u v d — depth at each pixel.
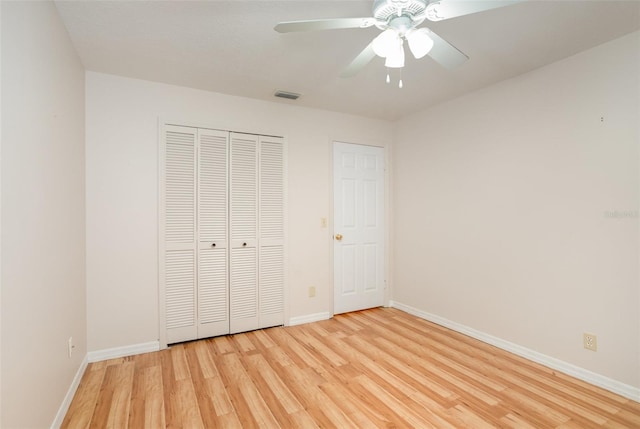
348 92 2.97
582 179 2.21
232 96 3.03
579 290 2.22
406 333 3.07
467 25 1.88
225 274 2.99
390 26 1.47
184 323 2.82
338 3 1.70
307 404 1.92
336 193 3.62
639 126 1.95
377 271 3.90
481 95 2.89
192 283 2.85
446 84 2.78
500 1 1.26
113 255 2.54
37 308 1.42
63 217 1.83
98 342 2.48
